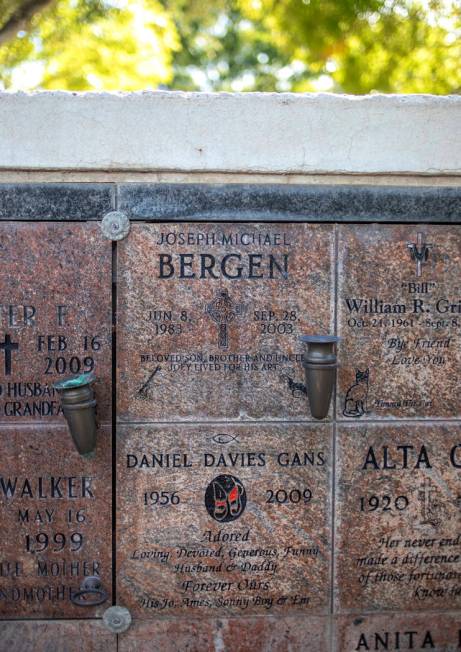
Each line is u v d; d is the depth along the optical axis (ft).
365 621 10.62
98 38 23.48
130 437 10.37
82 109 10.05
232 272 10.39
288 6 21.12
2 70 24.32
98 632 10.44
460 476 10.64
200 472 10.44
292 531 10.52
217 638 10.53
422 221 10.51
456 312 10.57
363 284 10.48
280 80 49.29
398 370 10.54
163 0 24.36
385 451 10.57
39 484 10.33
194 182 10.36
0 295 10.20
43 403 10.29
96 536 10.39
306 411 10.50
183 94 10.11
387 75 22.17
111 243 10.28
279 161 10.23
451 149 10.33
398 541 10.62
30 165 10.07
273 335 10.43
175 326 10.36
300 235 10.41
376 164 10.31
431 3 20.94
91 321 10.29
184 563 10.47
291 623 10.57
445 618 10.71
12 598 10.37
